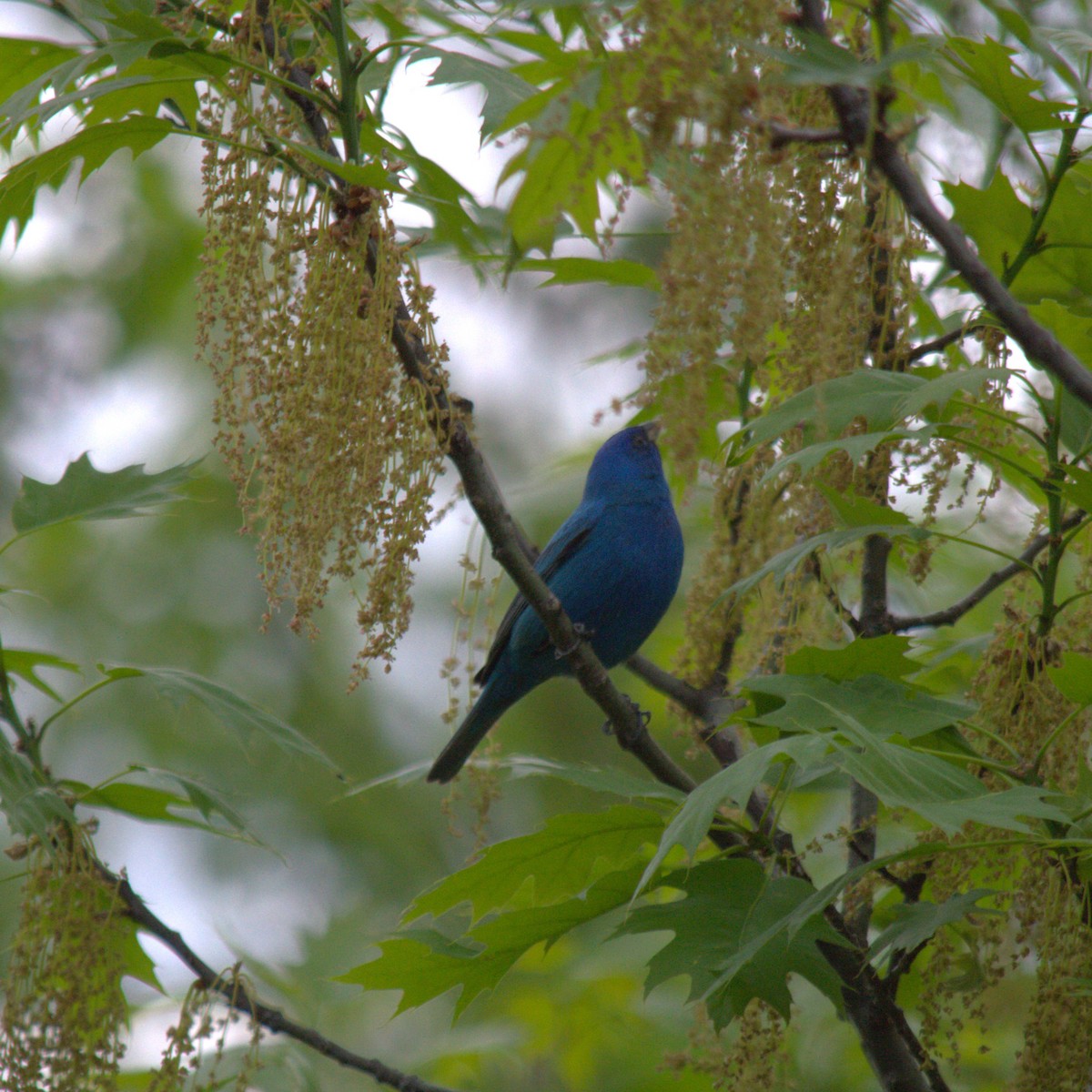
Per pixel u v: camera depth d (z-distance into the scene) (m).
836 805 12.88
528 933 7.74
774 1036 7.15
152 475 10.06
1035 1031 6.13
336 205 6.69
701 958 6.86
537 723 19.34
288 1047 11.41
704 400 4.64
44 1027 7.59
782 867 7.77
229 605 19.67
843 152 6.59
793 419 6.96
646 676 9.62
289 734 9.58
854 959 7.80
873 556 9.12
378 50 7.27
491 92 7.86
